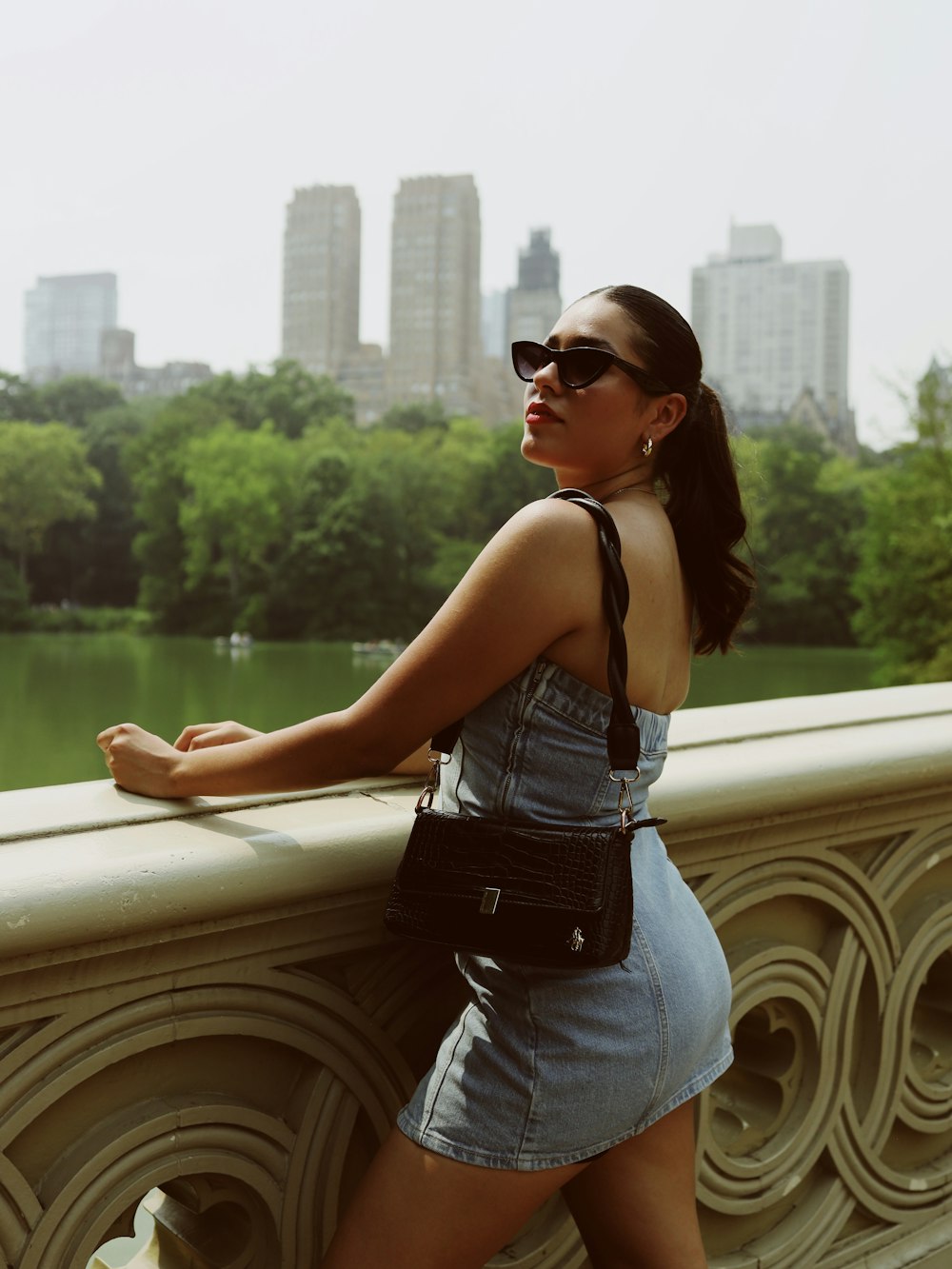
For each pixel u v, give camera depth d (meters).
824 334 190.50
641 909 1.12
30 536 100.50
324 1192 1.20
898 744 1.67
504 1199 1.06
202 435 100.94
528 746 1.05
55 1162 1.04
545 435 1.19
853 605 82.62
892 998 1.81
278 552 93.94
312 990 1.17
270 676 69.25
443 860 1.03
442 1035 1.32
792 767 1.53
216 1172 1.12
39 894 0.91
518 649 1.03
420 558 91.75
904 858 1.80
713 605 1.24
